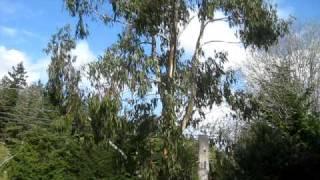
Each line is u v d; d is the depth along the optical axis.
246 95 23.48
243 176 17.08
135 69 20.73
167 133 20.67
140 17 21.41
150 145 21.28
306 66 47.16
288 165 16.30
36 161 34.97
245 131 25.81
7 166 35.88
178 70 22.73
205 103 23.31
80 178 34.06
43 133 35.34
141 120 21.12
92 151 33.81
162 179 21.12
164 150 20.84
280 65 44.88
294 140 16.66
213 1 21.81
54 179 34.50
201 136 18.55
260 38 22.77
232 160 19.88
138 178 22.12
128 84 20.53
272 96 24.73
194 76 22.80
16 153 35.53
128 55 20.88
